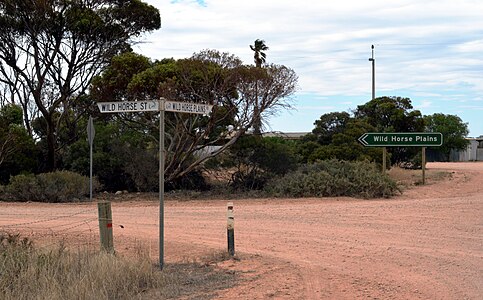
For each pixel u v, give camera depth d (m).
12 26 27.91
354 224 14.81
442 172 34.66
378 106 40.66
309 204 19.61
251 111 23.39
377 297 8.06
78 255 9.55
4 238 11.19
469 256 10.77
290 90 32.91
